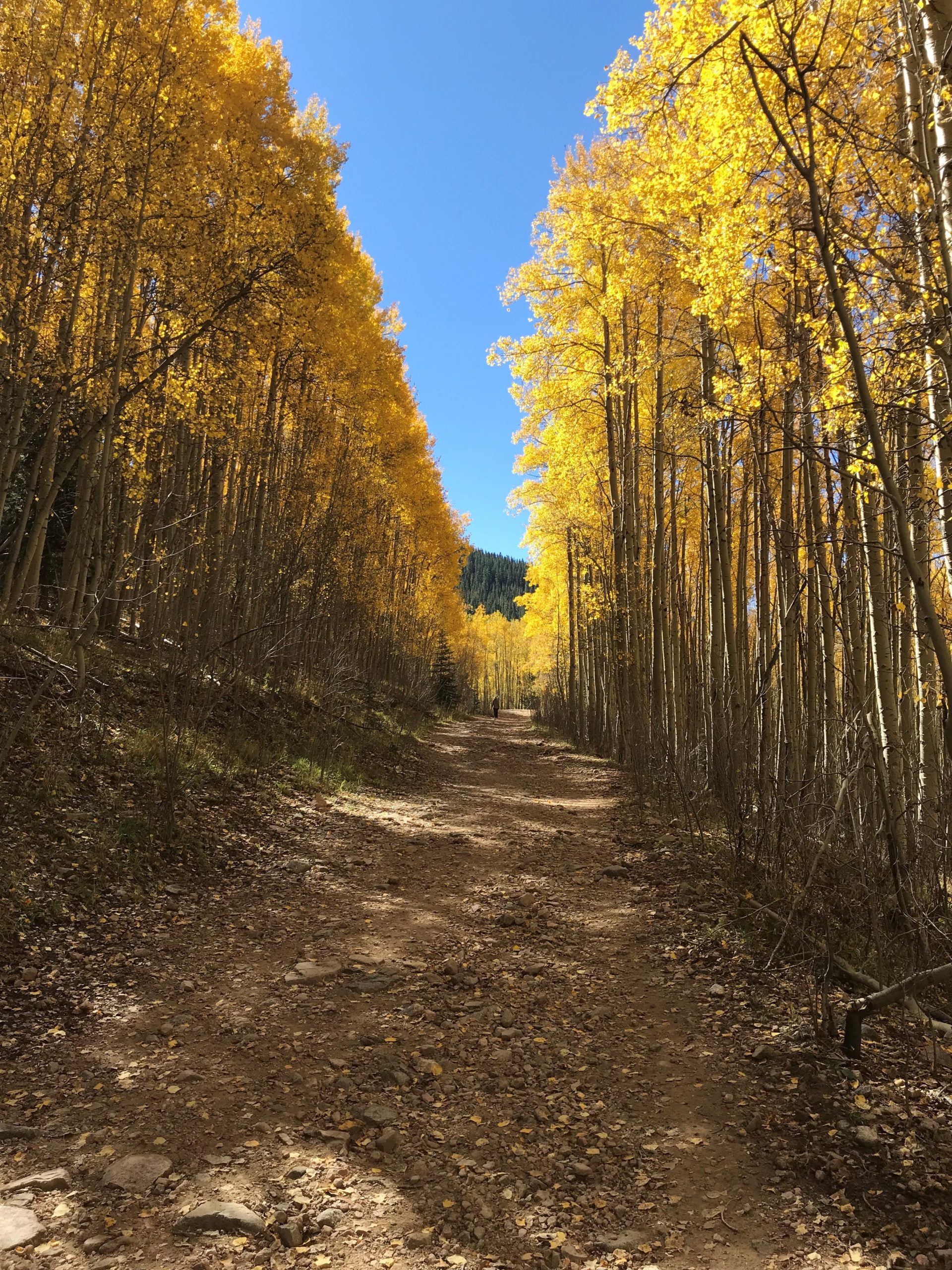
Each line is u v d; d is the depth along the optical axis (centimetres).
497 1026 385
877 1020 384
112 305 722
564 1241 229
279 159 902
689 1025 388
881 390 444
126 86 663
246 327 877
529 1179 262
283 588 1301
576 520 1689
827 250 320
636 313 1138
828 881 471
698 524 1498
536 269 1200
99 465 945
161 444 976
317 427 1352
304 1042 361
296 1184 253
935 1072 329
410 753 1603
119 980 411
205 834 661
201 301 778
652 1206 248
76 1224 226
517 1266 218
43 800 567
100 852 541
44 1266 208
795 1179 260
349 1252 221
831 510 526
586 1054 358
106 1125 281
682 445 1150
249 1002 403
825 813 510
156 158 680
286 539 1304
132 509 1058
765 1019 386
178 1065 330
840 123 339
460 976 452
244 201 771
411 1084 327
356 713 1587
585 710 2406
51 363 694
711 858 670
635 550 1407
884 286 418
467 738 2688
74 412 833
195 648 893
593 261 1179
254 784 862
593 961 482
